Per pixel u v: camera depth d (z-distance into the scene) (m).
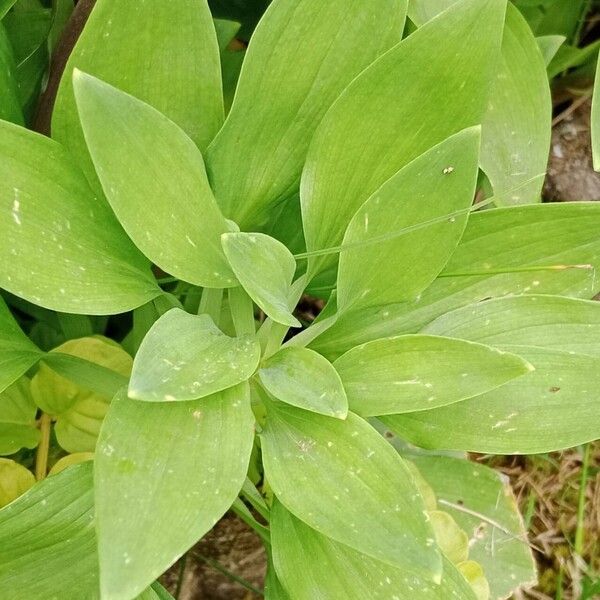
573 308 0.22
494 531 0.30
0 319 0.22
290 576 0.20
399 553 0.17
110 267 0.20
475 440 0.21
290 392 0.19
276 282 0.20
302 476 0.19
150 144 0.18
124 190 0.18
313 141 0.21
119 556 0.16
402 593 0.21
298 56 0.20
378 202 0.20
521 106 0.27
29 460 0.28
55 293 0.19
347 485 0.19
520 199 0.27
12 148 0.19
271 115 0.21
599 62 0.24
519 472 0.35
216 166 0.21
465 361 0.19
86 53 0.19
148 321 0.24
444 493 0.30
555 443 0.21
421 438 0.22
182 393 0.17
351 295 0.22
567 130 0.39
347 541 0.18
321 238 0.22
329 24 0.20
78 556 0.21
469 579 0.27
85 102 0.17
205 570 0.32
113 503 0.16
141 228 0.19
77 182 0.20
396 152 0.22
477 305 0.23
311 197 0.22
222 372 0.18
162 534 0.16
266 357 0.21
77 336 0.27
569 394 0.21
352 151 0.21
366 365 0.20
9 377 0.21
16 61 0.27
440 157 0.20
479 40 0.20
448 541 0.27
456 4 0.20
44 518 0.20
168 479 0.17
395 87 0.21
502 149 0.27
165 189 0.19
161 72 0.20
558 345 0.22
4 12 0.22
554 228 0.23
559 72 0.38
